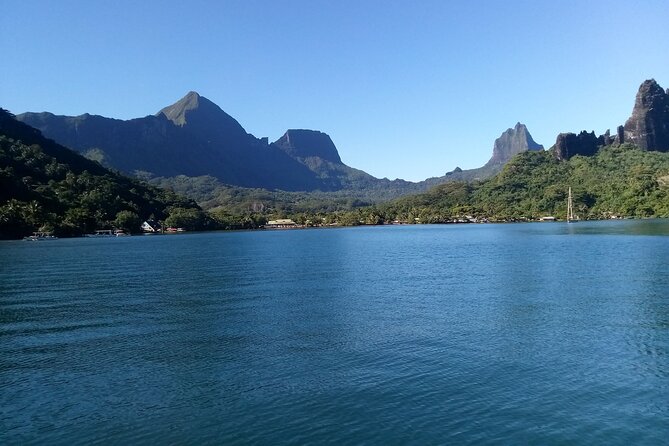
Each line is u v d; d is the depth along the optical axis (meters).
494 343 33.94
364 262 93.44
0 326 41.50
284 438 21.39
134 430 22.27
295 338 36.19
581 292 53.16
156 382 27.73
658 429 21.70
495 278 65.88
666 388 25.81
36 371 29.84
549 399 24.61
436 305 47.62
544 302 48.06
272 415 23.39
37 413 24.02
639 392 25.36
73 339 37.06
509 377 27.48
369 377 27.81
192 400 25.20
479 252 109.31
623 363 29.62
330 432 21.77
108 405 24.78
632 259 84.12
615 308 44.69
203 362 31.06
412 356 31.34
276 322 41.53
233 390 26.34
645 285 56.78
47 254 122.25
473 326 38.75
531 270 73.44
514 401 24.44
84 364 31.05
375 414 23.31
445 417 22.91
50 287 64.00
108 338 37.25
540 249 111.38
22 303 52.19
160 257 111.44
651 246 108.38
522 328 37.91
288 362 30.67
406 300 50.69
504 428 21.88
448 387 26.19
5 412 24.17
